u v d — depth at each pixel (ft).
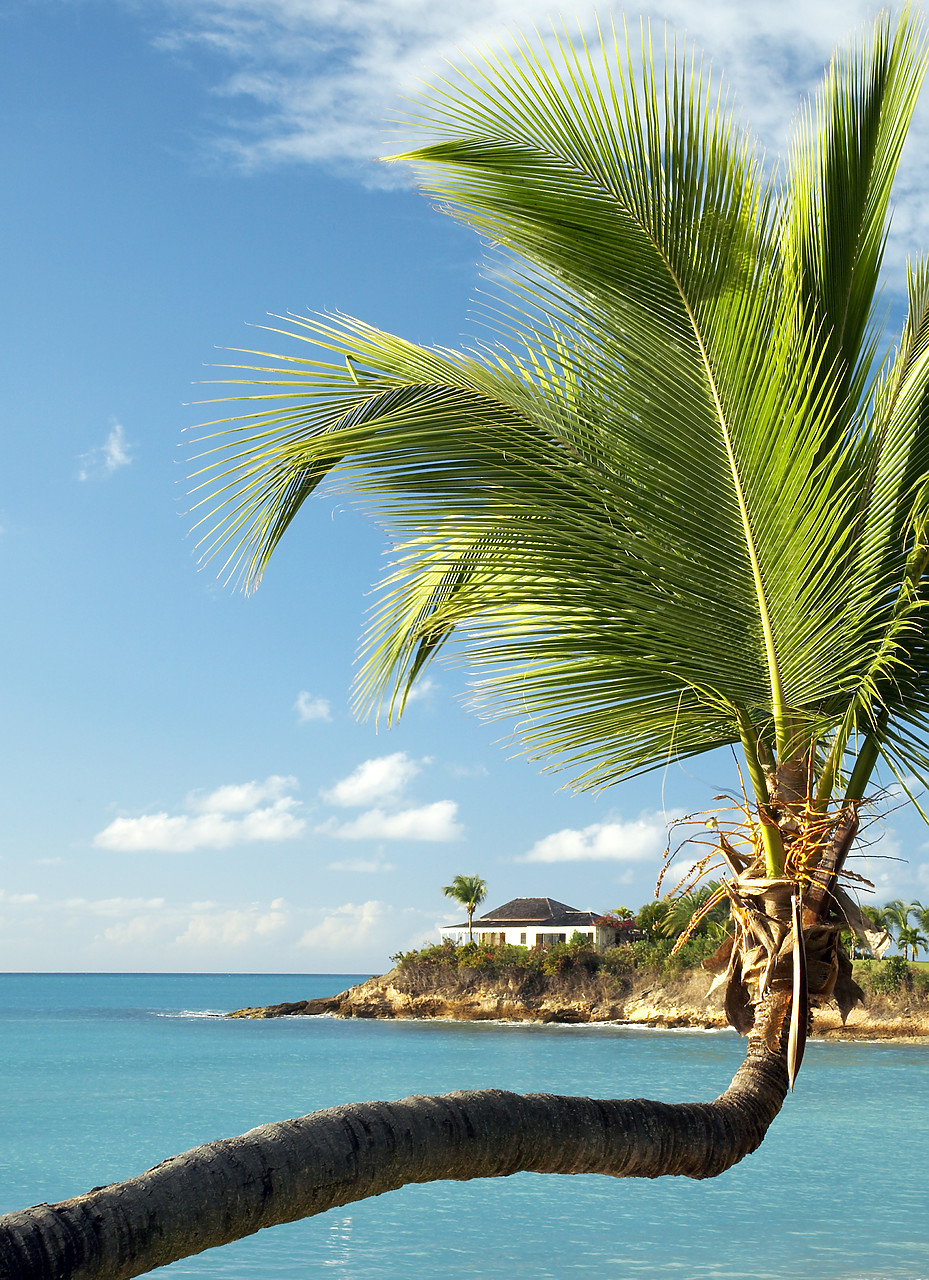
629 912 298.56
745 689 10.96
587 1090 118.52
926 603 10.49
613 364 10.55
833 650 10.89
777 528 10.44
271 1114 98.84
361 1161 5.79
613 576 10.42
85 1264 4.55
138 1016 353.92
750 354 10.39
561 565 10.41
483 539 10.63
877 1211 56.90
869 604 11.00
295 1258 46.55
